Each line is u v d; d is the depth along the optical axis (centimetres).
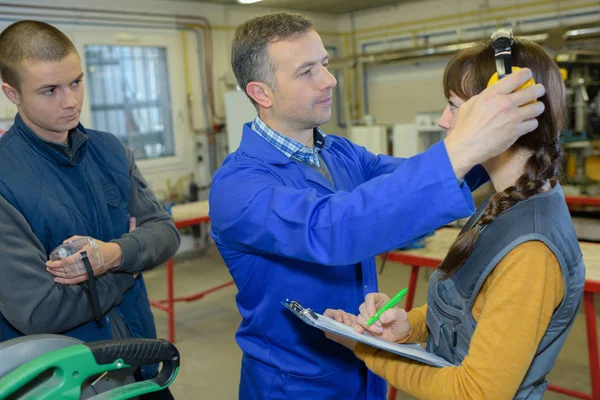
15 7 468
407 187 83
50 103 136
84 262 134
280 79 116
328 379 130
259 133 126
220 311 429
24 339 86
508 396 81
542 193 88
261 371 133
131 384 92
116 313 154
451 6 659
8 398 78
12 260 129
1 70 135
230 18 638
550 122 87
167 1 573
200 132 615
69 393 81
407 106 719
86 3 509
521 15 607
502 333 81
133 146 562
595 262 242
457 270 93
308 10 718
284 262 124
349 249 88
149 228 163
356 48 764
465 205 81
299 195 96
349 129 705
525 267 81
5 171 136
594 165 522
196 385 309
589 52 505
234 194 107
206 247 612
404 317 112
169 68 582
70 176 147
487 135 78
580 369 301
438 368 93
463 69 92
